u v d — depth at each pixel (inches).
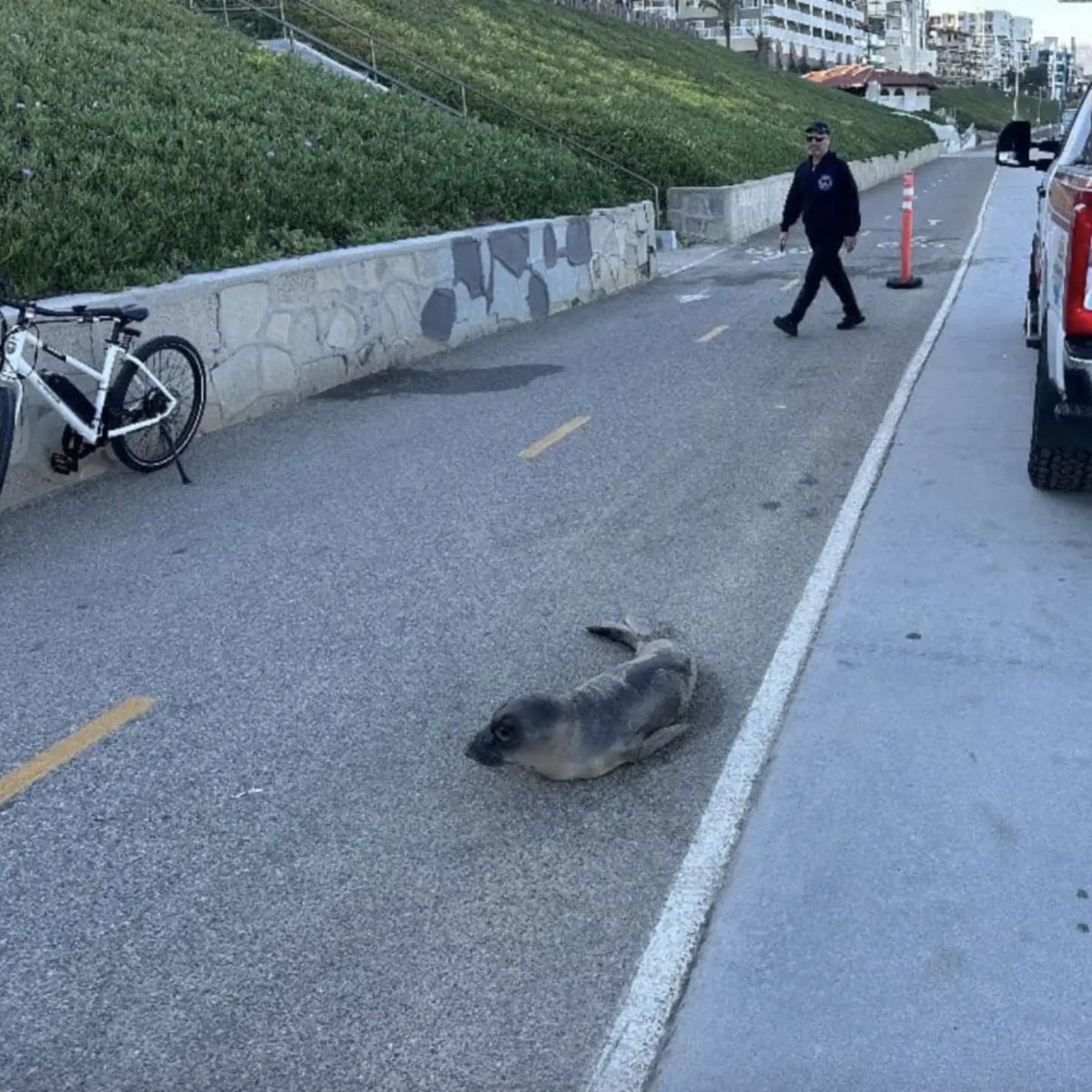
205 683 189.9
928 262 676.1
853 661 184.7
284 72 628.1
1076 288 211.3
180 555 245.8
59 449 288.8
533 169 623.8
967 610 200.1
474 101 906.7
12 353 254.5
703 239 880.3
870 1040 112.3
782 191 1048.2
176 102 491.8
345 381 407.8
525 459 307.9
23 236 323.6
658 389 381.7
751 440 316.2
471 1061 113.3
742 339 464.4
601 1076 110.7
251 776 163.0
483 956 127.4
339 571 235.0
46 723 178.9
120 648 203.3
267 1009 120.6
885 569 219.0
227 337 348.8
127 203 372.2
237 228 406.0
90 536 258.8
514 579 228.1
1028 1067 108.3
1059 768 153.4
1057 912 127.6
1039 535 231.0
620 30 1908.2
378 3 1149.1
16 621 215.9
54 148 384.2
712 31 5012.3
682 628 203.0
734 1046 112.7
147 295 319.9
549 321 533.3
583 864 142.1
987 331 441.1
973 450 288.5
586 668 191.3
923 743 160.7
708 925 129.3
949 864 136.1
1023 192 1174.3
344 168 496.1
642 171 909.2
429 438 331.9
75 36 525.0
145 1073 113.1
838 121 1894.7
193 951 129.3
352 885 139.8
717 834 145.0
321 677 190.9
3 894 139.6
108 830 151.7
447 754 167.5
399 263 433.1
